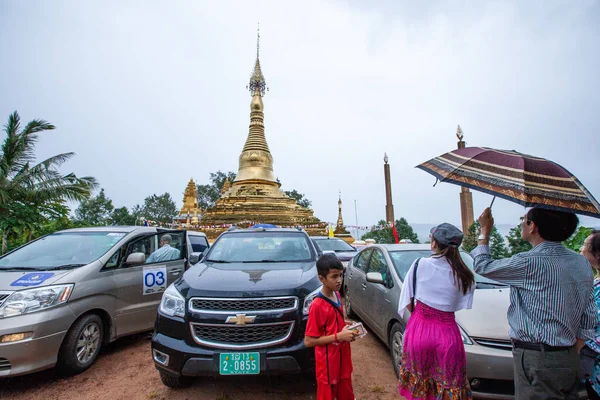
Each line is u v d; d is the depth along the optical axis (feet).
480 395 10.87
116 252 16.56
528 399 7.37
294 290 12.04
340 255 28.91
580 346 7.37
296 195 174.91
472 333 11.45
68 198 44.09
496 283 14.73
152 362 15.33
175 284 13.19
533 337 7.29
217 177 169.58
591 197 7.45
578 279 7.30
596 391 8.54
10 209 38.73
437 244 8.59
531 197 7.08
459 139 48.62
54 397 12.30
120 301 16.14
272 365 10.91
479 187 7.76
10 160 41.29
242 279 12.82
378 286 16.42
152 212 187.83
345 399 9.08
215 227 61.57
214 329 11.32
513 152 8.41
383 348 17.11
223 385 12.95
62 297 13.41
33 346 12.22
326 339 8.71
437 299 8.21
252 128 83.82
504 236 26.02
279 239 17.81
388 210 74.02
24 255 16.38
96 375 14.01
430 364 8.09
